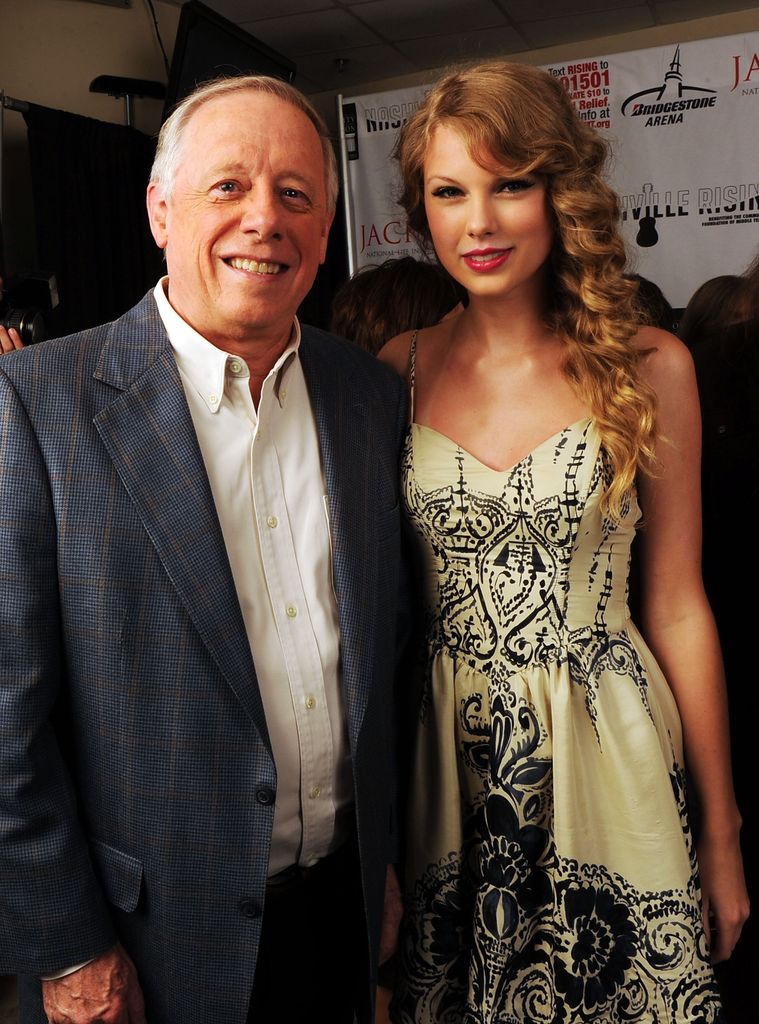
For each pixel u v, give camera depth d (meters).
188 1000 1.28
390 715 1.51
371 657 1.37
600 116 3.65
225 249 1.27
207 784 1.25
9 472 1.18
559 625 1.46
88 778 1.28
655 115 3.59
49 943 1.22
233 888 1.26
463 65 1.52
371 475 1.45
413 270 1.96
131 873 1.27
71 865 1.23
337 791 1.40
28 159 4.34
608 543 1.48
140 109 4.71
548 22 4.99
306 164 1.30
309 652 1.34
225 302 1.27
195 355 1.32
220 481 1.31
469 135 1.38
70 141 3.99
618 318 1.46
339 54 5.31
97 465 1.21
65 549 1.20
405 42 5.16
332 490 1.38
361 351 1.61
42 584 1.20
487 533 1.47
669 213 3.64
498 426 1.52
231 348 1.32
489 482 1.47
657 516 1.55
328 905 1.45
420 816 1.57
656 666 1.56
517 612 1.47
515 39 5.22
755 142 3.51
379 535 1.44
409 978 1.59
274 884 1.38
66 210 3.98
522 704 1.46
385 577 1.46
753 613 1.87
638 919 1.46
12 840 1.20
